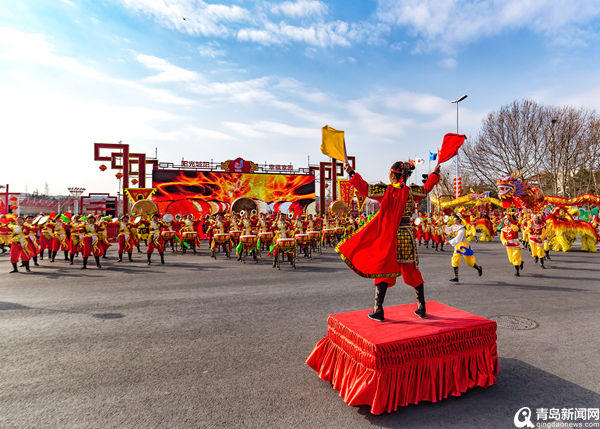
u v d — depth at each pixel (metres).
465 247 8.41
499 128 30.70
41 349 4.18
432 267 11.00
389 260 3.22
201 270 10.62
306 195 25.80
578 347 4.16
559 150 28.95
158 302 6.48
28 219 11.59
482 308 5.94
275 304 6.31
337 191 27.02
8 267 11.43
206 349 4.16
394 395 2.82
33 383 3.31
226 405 2.90
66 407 2.88
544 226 11.25
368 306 6.15
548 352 4.01
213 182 24.02
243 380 3.36
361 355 2.88
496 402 2.96
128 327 5.02
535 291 7.31
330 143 3.48
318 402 2.96
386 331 3.03
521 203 12.70
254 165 24.78
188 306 6.19
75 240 12.02
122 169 21.73
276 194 25.20
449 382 3.04
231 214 15.12
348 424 2.63
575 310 5.81
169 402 2.95
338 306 6.16
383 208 3.29
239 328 4.95
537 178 29.77
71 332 4.80
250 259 13.77
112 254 15.52
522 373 3.49
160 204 22.91
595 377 3.40
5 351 4.12
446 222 16.84
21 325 5.12
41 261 13.01
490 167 31.88
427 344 2.94
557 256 13.62
